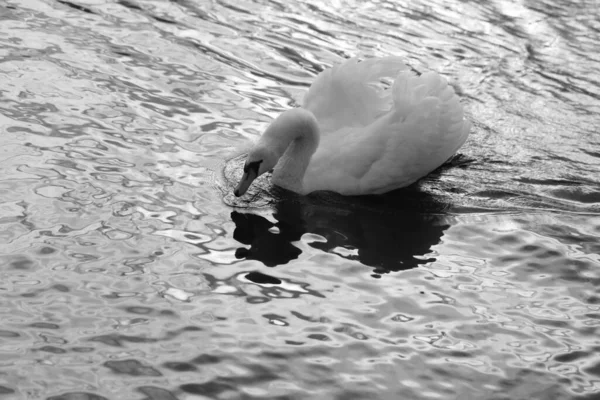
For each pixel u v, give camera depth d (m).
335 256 10.19
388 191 11.80
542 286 9.96
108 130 12.19
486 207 11.55
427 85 11.95
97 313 8.74
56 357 8.10
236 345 8.50
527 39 16.61
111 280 9.26
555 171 12.54
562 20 17.50
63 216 10.24
